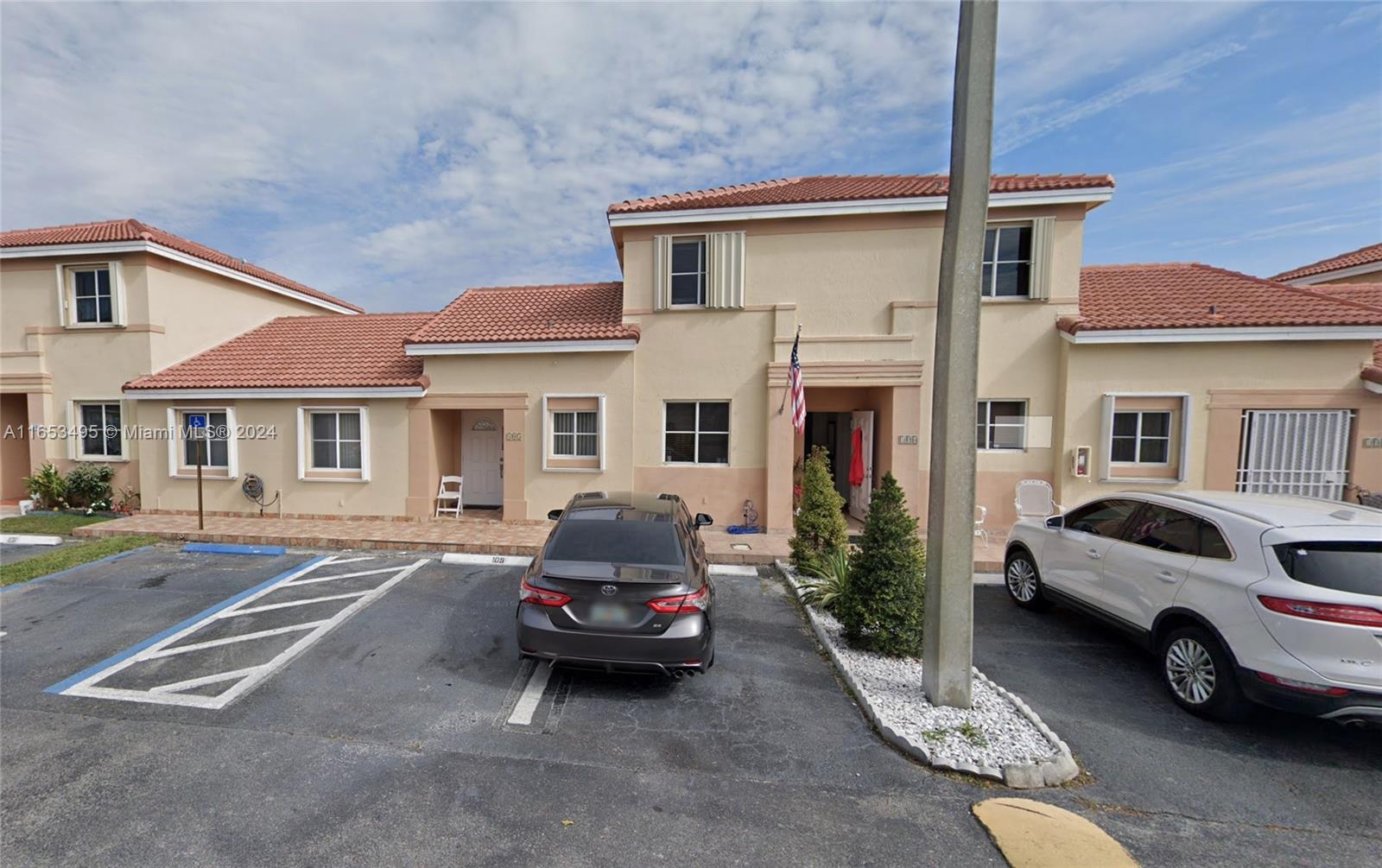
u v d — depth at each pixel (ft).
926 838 9.84
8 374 38.58
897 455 32.17
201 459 36.06
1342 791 11.19
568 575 14.49
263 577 24.71
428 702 14.34
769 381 32.45
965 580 13.50
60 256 37.60
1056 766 11.51
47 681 15.26
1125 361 30.09
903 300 31.89
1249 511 14.10
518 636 14.78
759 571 26.61
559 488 34.17
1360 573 11.94
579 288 42.45
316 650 17.34
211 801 10.55
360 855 9.28
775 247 32.78
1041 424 31.78
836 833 9.93
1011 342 31.91
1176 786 11.32
